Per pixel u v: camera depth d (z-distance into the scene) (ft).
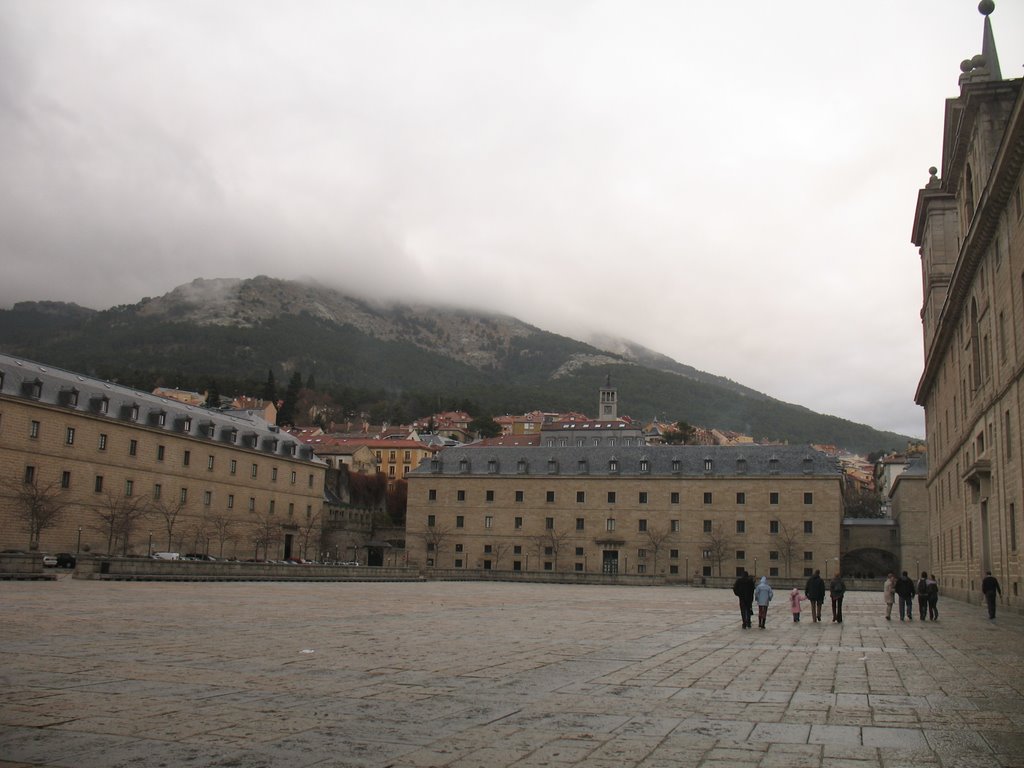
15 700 46.47
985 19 220.23
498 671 64.18
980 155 173.78
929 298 271.90
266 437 443.32
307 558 450.71
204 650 71.51
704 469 437.99
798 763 36.09
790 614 155.12
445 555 461.37
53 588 164.25
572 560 444.96
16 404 306.55
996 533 162.61
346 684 55.57
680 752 37.91
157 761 34.42
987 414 169.99
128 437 352.69
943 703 51.90
